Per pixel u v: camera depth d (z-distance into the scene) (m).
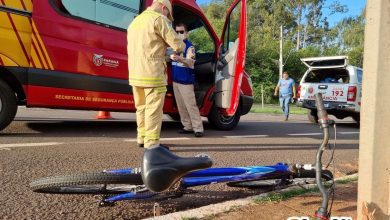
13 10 5.64
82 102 6.35
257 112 20.33
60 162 4.57
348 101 11.98
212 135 7.65
